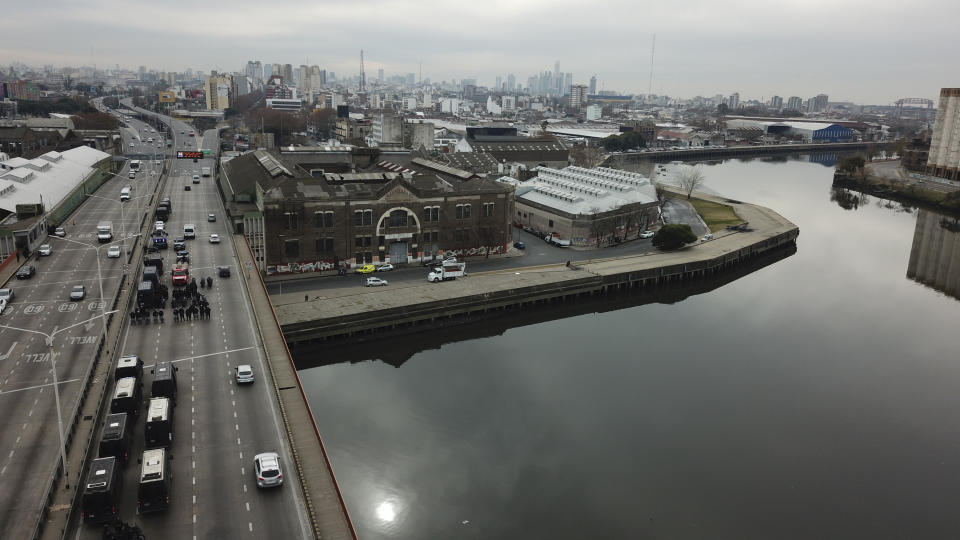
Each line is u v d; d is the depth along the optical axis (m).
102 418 67.94
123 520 54.47
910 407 97.00
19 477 58.12
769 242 191.38
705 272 162.38
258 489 59.50
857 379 105.81
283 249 135.75
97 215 158.00
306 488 60.03
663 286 155.12
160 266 115.31
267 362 83.44
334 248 140.38
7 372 76.56
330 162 190.00
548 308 136.75
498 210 158.38
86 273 112.50
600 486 75.25
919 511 73.56
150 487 54.59
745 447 84.69
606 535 67.56
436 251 152.12
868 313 139.88
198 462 62.62
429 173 171.38
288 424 69.62
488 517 69.56
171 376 72.44
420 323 120.69
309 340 110.50
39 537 51.06
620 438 85.31
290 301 120.44
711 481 77.19
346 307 117.19
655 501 73.19
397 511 70.00
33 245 123.75
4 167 165.88
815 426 90.56
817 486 77.25
